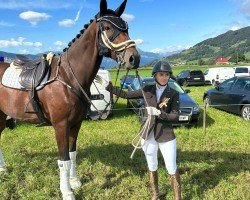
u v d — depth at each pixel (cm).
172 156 437
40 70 464
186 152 727
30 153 723
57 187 532
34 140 833
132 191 524
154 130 436
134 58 386
